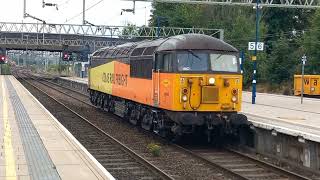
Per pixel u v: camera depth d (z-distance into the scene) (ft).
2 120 68.18
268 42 226.99
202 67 58.90
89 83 115.96
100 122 84.69
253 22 219.00
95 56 108.58
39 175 35.01
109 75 92.27
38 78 298.97
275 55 195.00
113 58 88.63
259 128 59.11
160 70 61.72
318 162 48.67
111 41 258.98
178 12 252.83
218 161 52.90
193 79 58.29
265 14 234.38
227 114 59.72
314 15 187.21
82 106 114.73
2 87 159.94
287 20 235.40
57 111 102.27
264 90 195.93
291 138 53.31
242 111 81.76
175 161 52.13
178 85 57.88
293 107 93.15
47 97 142.51
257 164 50.93
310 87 145.48
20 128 59.93
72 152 44.32
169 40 61.93
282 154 55.01
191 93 58.29
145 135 70.13
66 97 145.07
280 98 124.77
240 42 210.79
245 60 197.77
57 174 35.47
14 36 262.06
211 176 45.19
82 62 266.98
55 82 257.75
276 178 44.93
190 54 58.80
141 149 59.21
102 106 103.14
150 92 65.62
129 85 76.33
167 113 60.70
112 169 47.42
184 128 60.18
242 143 63.57
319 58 180.04
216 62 59.57
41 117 73.20
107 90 94.32
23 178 33.88
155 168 46.26
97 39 261.85
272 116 72.95
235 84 59.93
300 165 51.26
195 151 59.06
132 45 79.20
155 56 63.26
